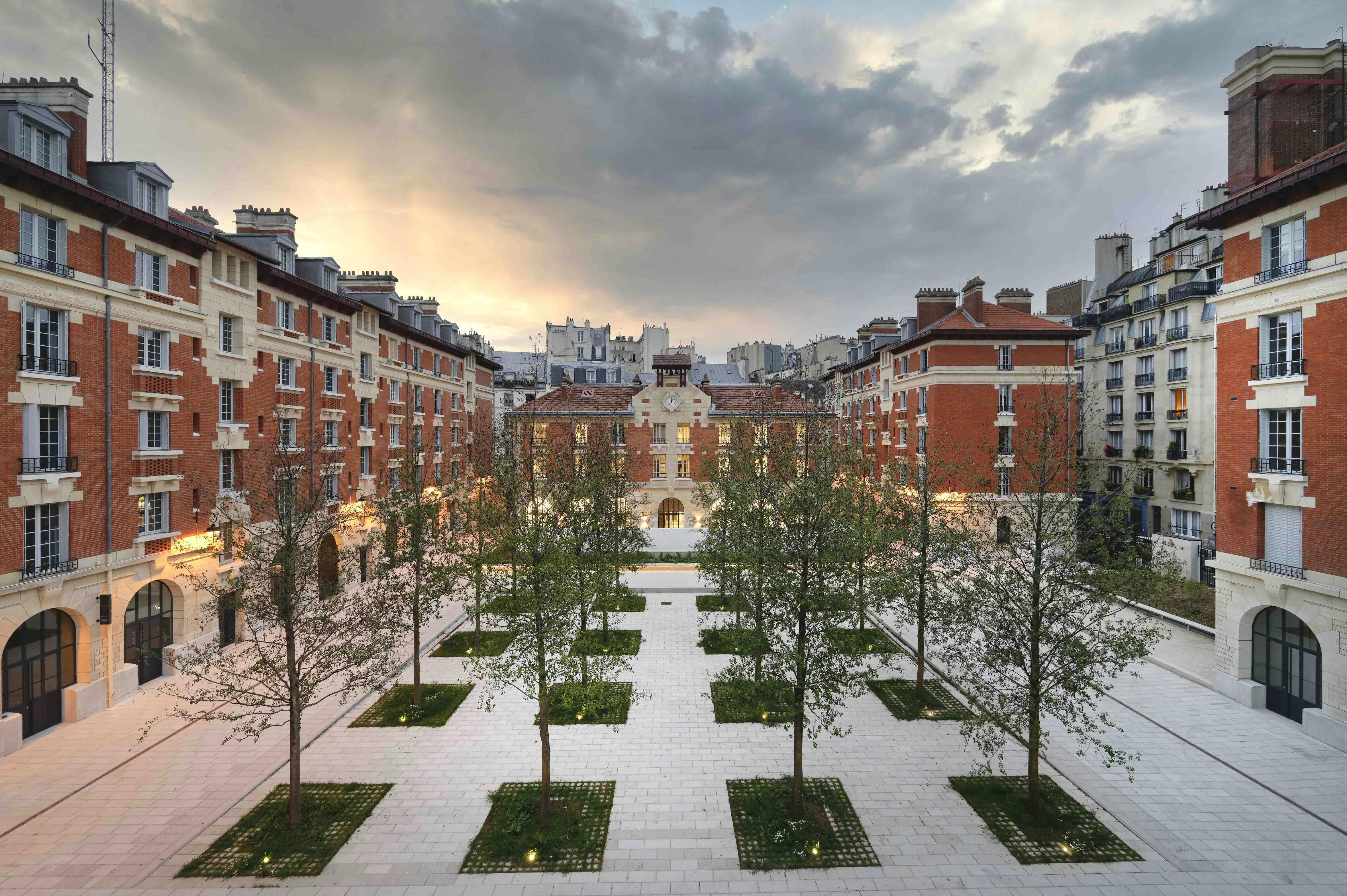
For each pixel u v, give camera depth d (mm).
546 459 22172
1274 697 18734
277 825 12977
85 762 15750
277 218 29062
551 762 15883
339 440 32125
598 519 24016
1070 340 38250
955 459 34875
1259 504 18719
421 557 19656
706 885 11406
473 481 31203
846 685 13852
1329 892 11156
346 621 14586
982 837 12781
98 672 18812
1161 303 39156
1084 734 14500
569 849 12383
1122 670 15070
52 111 17328
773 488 16453
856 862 12000
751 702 14312
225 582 23453
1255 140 19562
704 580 35594
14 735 16297
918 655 19688
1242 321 19281
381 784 14766
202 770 15398
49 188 16875
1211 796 14180
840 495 15289
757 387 52812
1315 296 16859
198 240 22000
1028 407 21984
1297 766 15492
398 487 27078
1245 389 19109
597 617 28938
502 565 21156
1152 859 12094
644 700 19812
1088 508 16375
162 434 21234
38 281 16875
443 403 46875
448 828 13031
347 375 33125
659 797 14242
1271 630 18859
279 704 18938
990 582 15156
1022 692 13922
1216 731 17359
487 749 16609
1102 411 38875
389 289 38938
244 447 24766
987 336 37969
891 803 14000
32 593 16719
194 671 18344
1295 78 19406
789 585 13852
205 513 22609
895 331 53625
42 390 16969
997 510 20531
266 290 26969
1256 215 18734
